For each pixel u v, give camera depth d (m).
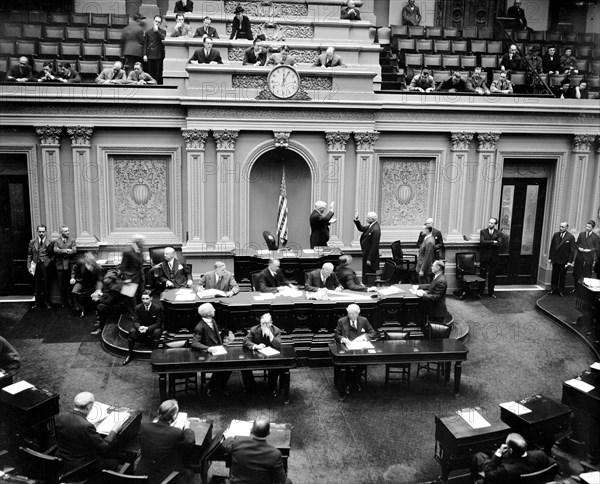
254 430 6.25
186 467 6.80
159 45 13.84
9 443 7.17
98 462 6.64
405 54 15.95
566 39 17.50
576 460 7.85
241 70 12.72
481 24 18.06
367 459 7.71
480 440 7.05
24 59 13.15
